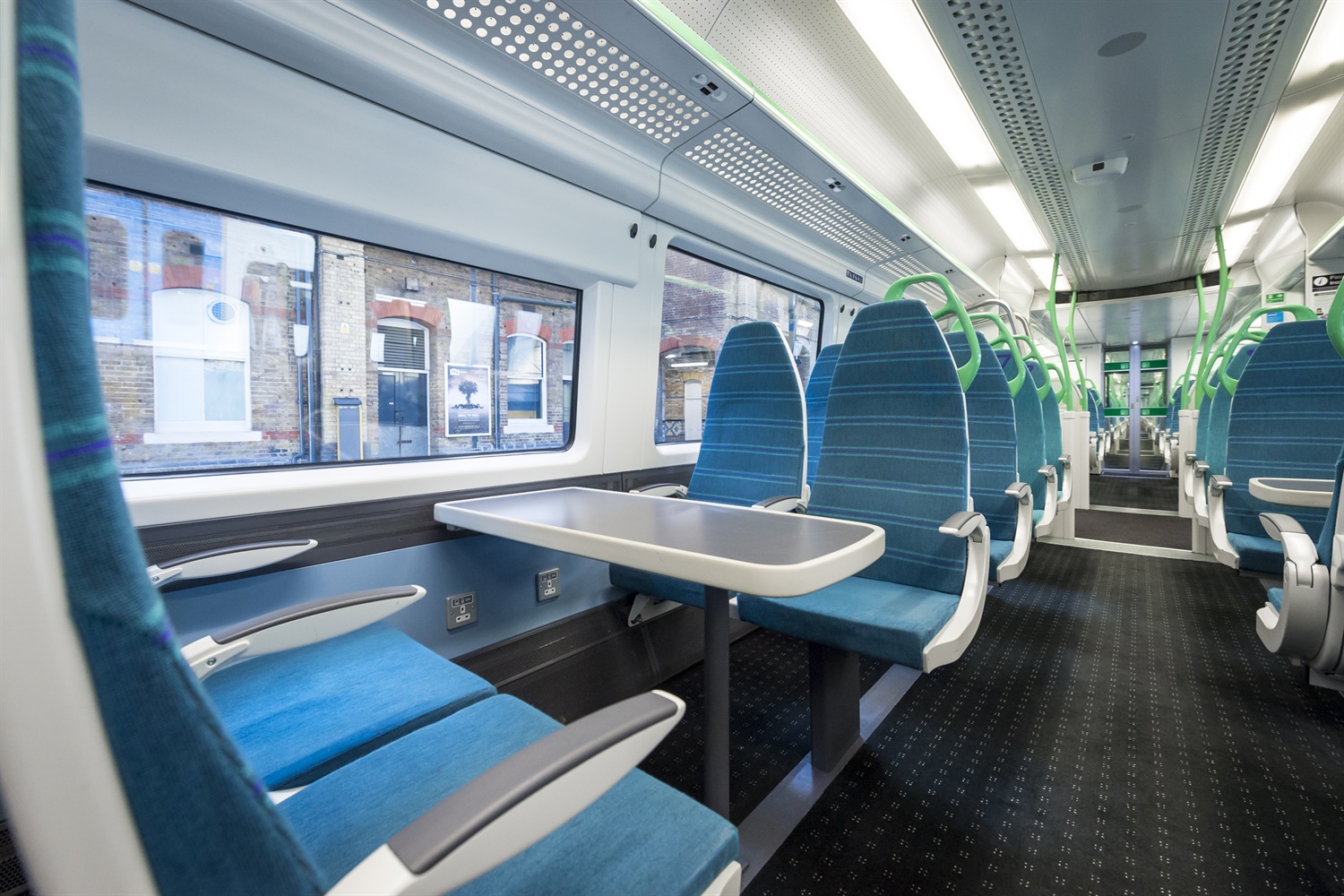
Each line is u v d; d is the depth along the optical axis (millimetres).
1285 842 1494
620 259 2363
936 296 5758
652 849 693
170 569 1292
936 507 1787
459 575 1936
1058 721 2117
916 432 1868
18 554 241
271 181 1427
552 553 2201
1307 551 1680
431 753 926
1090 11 2230
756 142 2426
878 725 2109
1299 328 2475
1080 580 3900
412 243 1808
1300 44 2434
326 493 1627
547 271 2176
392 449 1981
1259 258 6457
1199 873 1402
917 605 1610
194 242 1588
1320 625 1608
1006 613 3291
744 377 2402
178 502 1394
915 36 2600
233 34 1326
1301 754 1882
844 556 1064
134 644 271
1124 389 13055
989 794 1714
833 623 1545
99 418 270
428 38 1567
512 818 446
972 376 2078
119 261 1504
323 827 755
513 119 1814
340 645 1433
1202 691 2332
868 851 1494
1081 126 3172
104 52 1192
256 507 1510
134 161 1273
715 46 2293
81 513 255
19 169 241
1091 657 2682
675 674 2602
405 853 401
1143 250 5980
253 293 1829
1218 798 1674
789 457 2234
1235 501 2594
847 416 2039
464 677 1258
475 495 1990
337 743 1009
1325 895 1330
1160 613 3246
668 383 2939
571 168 2049
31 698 246
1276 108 3023
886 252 4039
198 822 296
